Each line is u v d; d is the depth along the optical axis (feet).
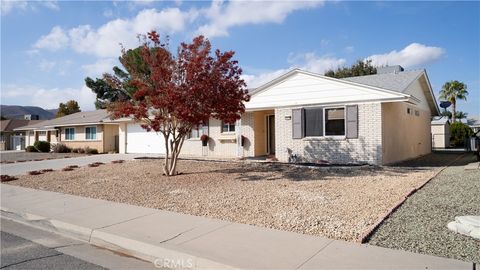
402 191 29.71
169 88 38.32
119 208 28.12
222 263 16.24
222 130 68.80
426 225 20.62
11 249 20.16
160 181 40.04
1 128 171.42
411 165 50.93
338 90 52.42
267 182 36.76
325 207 25.43
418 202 26.11
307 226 21.35
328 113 53.72
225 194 31.48
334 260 16.08
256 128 64.59
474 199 26.50
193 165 53.57
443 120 118.42
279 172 43.83
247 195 30.58
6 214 29.25
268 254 17.13
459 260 15.67
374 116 49.44
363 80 61.41
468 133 118.93
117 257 18.84
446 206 24.70
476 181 34.09
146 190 35.24
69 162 72.28
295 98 56.44
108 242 20.92
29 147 124.57
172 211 26.53
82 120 112.68
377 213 23.27
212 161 57.67
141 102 41.29
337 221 21.93
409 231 19.71
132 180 41.63
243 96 43.32
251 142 64.23
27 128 147.23
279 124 58.18
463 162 55.21
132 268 17.13
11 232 24.09
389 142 52.70
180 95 38.81
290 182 36.32
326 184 34.60
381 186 32.58
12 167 65.26
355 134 50.75
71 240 22.13
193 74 39.01
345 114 51.75
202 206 27.55
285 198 28.76
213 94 39.78
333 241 18.66
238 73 42.91
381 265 15.34
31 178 47.60
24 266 17.31
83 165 64.49
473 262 15.43
